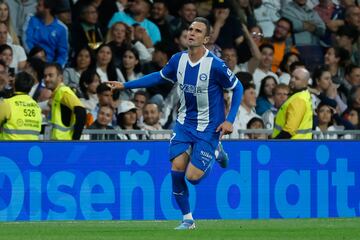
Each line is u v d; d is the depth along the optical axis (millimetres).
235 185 32344
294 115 33375
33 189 30500
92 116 37500
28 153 30484
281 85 39844
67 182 30828
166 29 41625
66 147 30812
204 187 31984
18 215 30359
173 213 31797
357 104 42906
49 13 39625
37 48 38406
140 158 31484
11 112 30875
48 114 36219
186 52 25297
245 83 39438
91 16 40281
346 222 30500
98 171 31109
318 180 33406
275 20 44438
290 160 33031
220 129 25141
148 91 39406
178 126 25438
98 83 37906
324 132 34781
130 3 40938
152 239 21062
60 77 32469
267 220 31672
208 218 32062
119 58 39969
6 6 38438
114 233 23203
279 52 43750
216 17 42438
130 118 36469
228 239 21359
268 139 32812
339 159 33688
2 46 37500
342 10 45906
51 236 22094
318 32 45156
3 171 30250
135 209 31422
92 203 31062
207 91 25047
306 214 33219
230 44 42562
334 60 44719
